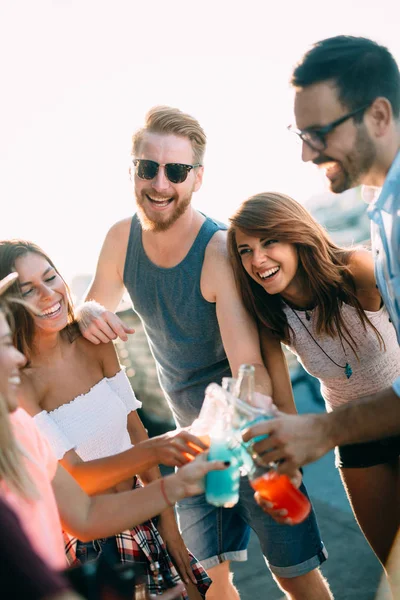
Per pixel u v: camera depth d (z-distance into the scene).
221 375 3.21
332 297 2.79
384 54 2.15
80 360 2.75
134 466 2.42
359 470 3.06
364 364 2.91
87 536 2.21
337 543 4.12
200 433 2.33
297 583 3.10
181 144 2.97
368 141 2.17
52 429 2.55
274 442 2.09
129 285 3.26
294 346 2.99
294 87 2.22
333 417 2.17
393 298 2.31
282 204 2.75
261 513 3.07
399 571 3.14
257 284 2.91
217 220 3.18
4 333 1.84
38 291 2.58
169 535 2.77
